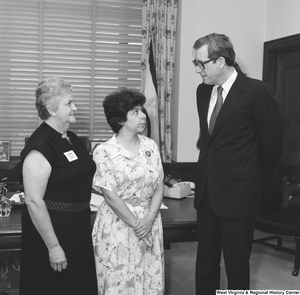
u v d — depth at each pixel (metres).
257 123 2.41
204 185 2.54
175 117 5.27
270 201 4.44
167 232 2.65
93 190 3.36
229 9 5.18
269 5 5.21
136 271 2.36
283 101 5.13
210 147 2.51
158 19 5.07
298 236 3.73
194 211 2.89
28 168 2.04
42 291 2.15
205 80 2.46
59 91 2.14
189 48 5.10
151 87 4.88
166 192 3.24
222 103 2.48
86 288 2.25
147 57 5.08
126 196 2.38
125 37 5.32
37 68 5.18
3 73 5.10
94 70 5.30
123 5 5.26
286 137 5.09
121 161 2.35
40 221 2.05
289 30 4.84
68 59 5.23
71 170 2.13
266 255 4.35
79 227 2.19
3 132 5.16
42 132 2.15
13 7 5.04
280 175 5.20
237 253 2.46
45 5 5.09
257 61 5.31
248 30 5.25
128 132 2.40
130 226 2.34
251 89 2.38
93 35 5.23
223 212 2.43
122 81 5.38
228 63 2.39
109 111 2.38
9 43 5.07
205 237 2.59
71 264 2.17
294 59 4.93
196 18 5.09
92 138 5.38
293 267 4.04
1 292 3.06
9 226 2.47
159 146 5.15
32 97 5.19
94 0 5.17
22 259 2.20
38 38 5.13
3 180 4.24
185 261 4.18
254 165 2.45
